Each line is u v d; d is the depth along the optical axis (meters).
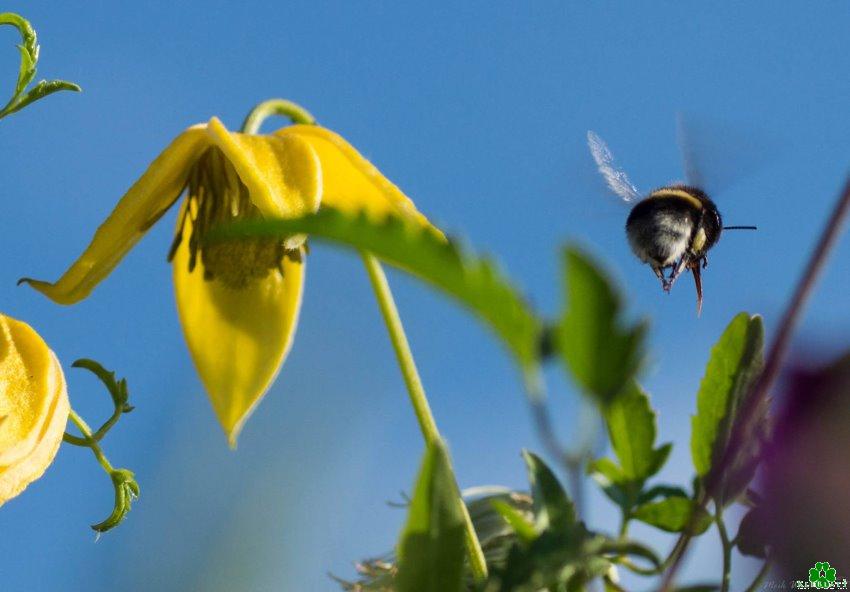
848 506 0.26
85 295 0.43
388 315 0.40
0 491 0.41
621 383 0.22
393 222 0.22
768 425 0.27
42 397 0.41
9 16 0.41
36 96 0.41
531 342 0.22
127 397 0.42
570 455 0.23
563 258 0.22
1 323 0.42
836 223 0.25
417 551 0.29
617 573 0.38
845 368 0.26
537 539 0.28
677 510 0.34
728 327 0.35
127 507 0.41
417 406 0.40
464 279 0.21
